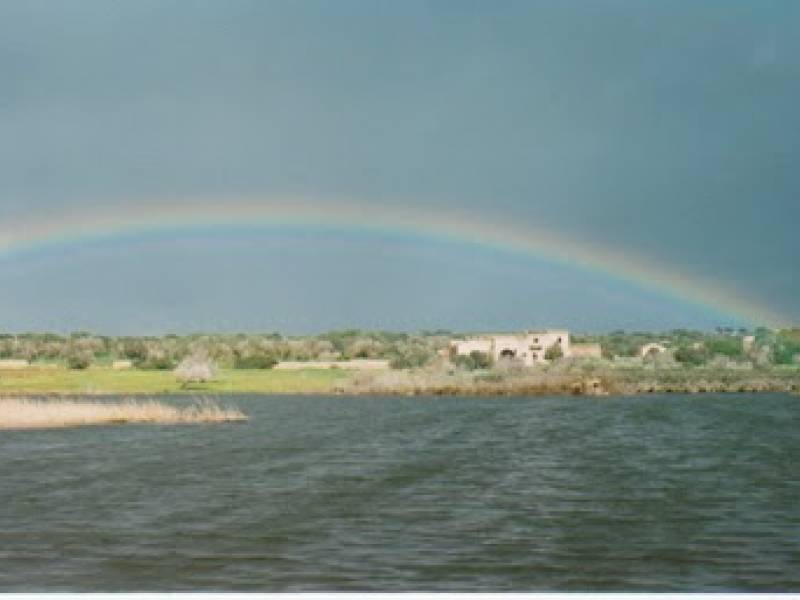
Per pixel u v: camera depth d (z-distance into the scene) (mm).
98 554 39438
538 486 60219
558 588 34250
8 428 109062
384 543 41375
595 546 40812
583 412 134625
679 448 85250
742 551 39969
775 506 51781
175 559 38438
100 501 54281
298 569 36750
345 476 65938
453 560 38312
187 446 89312
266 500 54531
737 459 76125
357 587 34281
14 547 40844
